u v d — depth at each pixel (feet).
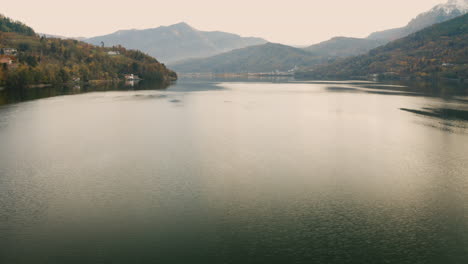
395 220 133.80
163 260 106.52
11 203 146.20
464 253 111.55
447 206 146.00
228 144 248.52
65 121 339.77
